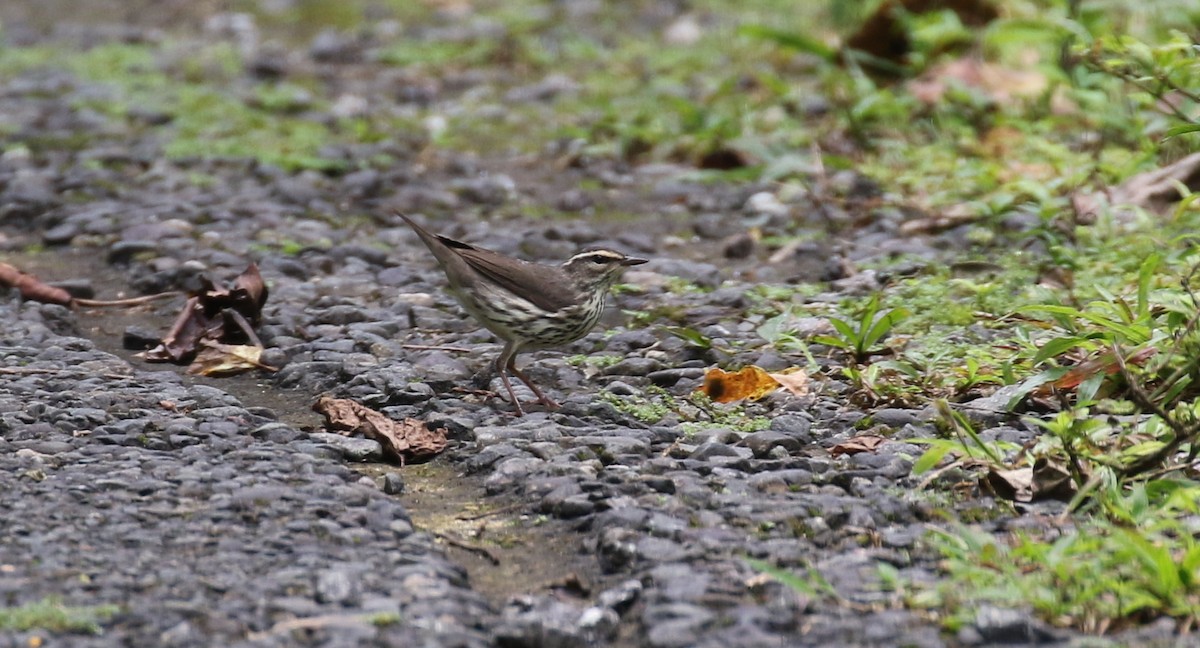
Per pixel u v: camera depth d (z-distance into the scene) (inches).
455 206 681.6
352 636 268.5
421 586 291.4
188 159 740.0
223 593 285.9
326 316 510.0
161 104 857.5
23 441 371.9
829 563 301.4
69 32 1090.7
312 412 423.8
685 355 465.7
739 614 277.7
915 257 565.6
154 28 1121.4
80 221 634.2
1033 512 329.1
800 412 409.1
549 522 335.0
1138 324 394.0
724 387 431.2
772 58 954.7
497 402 428.8
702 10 1134.4
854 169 697.0
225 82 931.3
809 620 276.7
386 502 338.6
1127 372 349.7
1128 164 615.2
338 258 593.3
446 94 920.3
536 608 287.9
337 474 358.9
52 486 340.8
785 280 566.3
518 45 1018.7
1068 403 384.8
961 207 619.8
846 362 453.7
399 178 715.4
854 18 831.7
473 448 383.6
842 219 636.7
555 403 424.8
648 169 740.7
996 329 475.2
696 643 269.3
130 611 275.7
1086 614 272.2
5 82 927.0
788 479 350.6
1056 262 523.8
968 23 836.0
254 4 1191.6
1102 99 666.8
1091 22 727.7
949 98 753.6
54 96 893.8
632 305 532.1
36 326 492.7
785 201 666.8
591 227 649.6
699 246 622.2
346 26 1115.9
